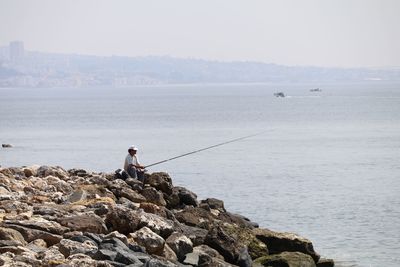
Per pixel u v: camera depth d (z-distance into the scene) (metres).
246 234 55.53
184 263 45.28
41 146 188.50
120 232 46.50
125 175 64.06
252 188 106.12
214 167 132.75
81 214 46.88
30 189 56.97
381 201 93.00
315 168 130.12
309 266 54.19
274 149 167.75
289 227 77.12
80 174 66.75
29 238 42.34
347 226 76.81
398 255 64.19
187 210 56.50
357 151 159.38
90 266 36.72
